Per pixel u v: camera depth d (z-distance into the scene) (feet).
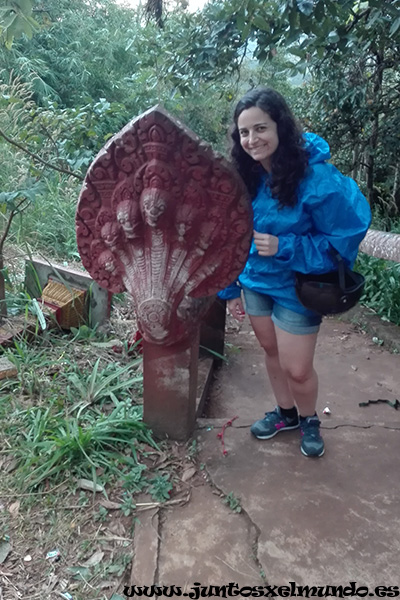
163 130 5.13
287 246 5.60
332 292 5.62
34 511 5.85
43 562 5.20
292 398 7.39
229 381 10.15
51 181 17.48
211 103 22.97
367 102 17.17
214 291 5.99
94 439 6.66
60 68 27.40
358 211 5.62
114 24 31.99
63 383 8.55
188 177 5.39
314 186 5.44
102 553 5.32
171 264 5.77
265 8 9.66
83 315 10.75
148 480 6.33
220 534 5.60
